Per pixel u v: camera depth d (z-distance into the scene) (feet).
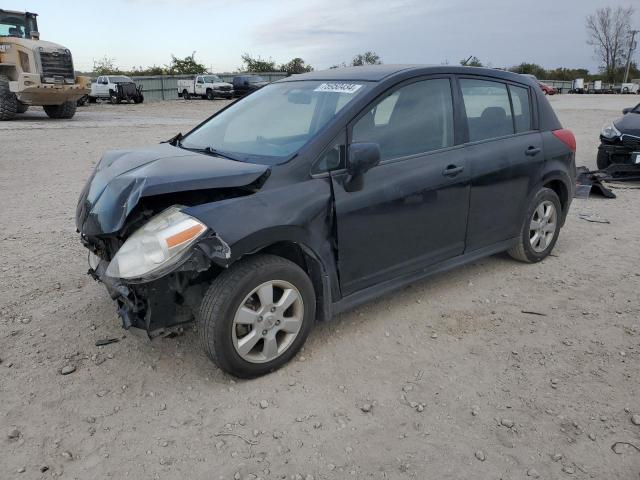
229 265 9.96
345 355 11.64
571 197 17.38
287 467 8.54
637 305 14.07
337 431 9.34
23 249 17.95
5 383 10.53
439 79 13.52
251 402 10.09
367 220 11.72
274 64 201.26
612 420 9.61
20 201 24.54
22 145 41.83
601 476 8.36
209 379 10.77
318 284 11.42
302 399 10.18
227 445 9.00
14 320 13.00
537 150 15.65
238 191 10.41
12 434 9.11
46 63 60.44
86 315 13.26
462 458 8.73
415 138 12.83
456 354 11.73
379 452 8.86
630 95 207.92
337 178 11.20
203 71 201.16
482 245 14.83
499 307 13.96
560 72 307.37
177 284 9.99
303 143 11.32
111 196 10.14
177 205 10.11
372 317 13.33
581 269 16.57
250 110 13.92
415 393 10.38
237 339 10.33
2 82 59.52
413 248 12.91
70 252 17.71
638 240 19.51
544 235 16.81
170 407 9.93
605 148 29.04
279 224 10.20
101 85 116.16
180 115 79.97
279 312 10.69
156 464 8.57
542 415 9.74
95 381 10.67
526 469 8.50
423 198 12.71
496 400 10.17
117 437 9.16
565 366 11.27
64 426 9.40
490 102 14.76
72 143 43.55
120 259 9.77
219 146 12.85
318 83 13.38
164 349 11.78
